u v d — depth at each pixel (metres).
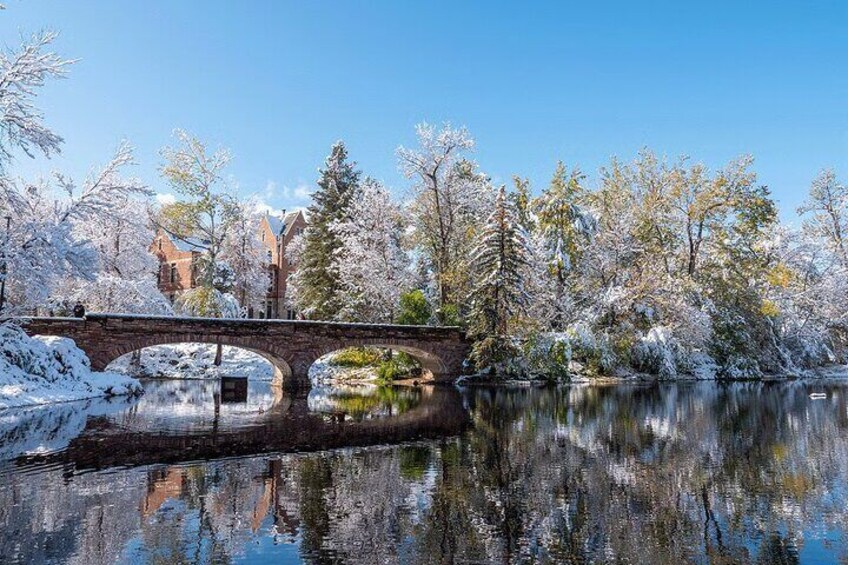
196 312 40.56
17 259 21.06
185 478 9.93
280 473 10.36
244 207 50.50
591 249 43.09
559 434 15.09
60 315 38.06
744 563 6.33
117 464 10.99
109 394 24.95
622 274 42.12
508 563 6.30
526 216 47.34
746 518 7.87
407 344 34.56
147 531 7.25
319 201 50.28
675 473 10.55
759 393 29.30
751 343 43.75
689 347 41.59
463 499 8.73
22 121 21.33
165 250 60.56
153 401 23.22
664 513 8.09
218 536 7.06
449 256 42.22
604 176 48.59
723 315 43.16
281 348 31.09
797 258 51.69
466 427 16.45
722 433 15.37
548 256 42.22
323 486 9.47
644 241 45.62
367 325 33.44
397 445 13.30
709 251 46.41
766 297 47.22
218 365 41.47
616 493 9.13
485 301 35.38
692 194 44.94
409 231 46.69
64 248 22.52
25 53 21.45
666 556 6.51
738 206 44.06
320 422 17.33
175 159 39.75
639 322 41.41
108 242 39.34
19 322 25.03
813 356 46.84
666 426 16.73
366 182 49.31
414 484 9.62
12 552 6.49
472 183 43.88
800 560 6.41
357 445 13.31
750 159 44.38
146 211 43.53
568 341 36.97
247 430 15.48
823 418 18.69
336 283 46.09
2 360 21.53
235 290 52.03
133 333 27.91
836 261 50.06
